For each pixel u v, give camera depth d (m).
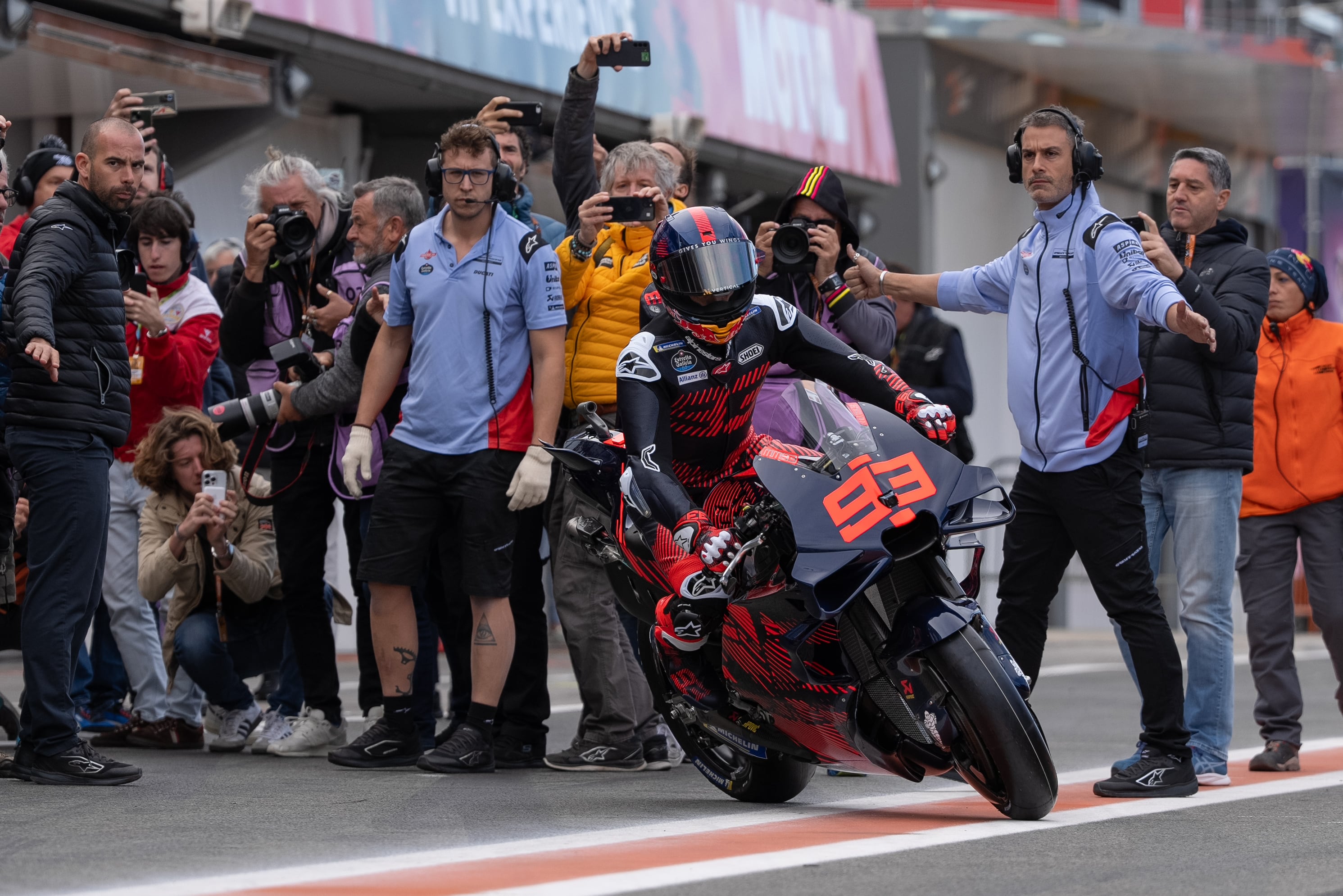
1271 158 99.62
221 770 24.05
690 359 18.25
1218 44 70.44
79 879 14.77
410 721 24.42
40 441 21.50
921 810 19.73
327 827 18.17
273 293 27.09
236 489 27.89
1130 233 20.47
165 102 29.11
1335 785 22.20
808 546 16.55
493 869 15.29
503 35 47.66
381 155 53.16
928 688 17.28
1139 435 20.73
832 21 64.00
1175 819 18.70
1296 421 25.92
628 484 19.00
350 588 47.50
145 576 26.98
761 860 15.82
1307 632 65.38
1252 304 22.94
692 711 20.41
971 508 17.31
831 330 24.64
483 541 23.20
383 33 43.59
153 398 28.58
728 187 63.47
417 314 23.38
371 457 24.05
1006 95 75.38
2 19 35.84
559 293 23.47
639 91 52.03
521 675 25.45
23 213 39.72
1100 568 20.78
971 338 74.38
